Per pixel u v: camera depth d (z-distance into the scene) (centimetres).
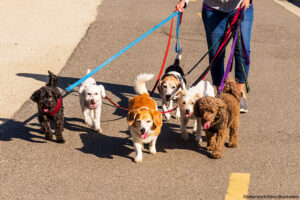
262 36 1141
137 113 480
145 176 475
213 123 493
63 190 444
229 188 450
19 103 688
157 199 429
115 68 877
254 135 586
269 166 498
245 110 659
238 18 628
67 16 1315
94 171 484
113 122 630
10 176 471
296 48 1041
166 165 502
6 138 565
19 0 1557
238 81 602
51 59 924
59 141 555
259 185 456
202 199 430
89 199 428
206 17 649
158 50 998
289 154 529
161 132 601
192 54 969
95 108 595
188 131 611
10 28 1167
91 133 591
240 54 638
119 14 1349
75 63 903
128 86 786
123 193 439
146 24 1226
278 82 812
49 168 489
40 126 591
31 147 541
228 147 550
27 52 967
